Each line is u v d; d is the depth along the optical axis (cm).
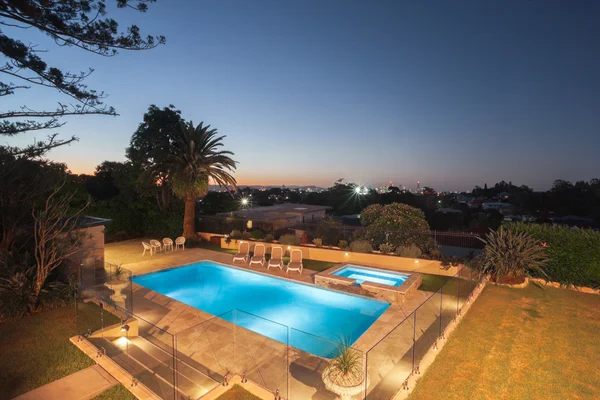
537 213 4703
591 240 1138
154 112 2622
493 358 689
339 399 521
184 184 2042
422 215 1878
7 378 611
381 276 1422
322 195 6506
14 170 1144
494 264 1250
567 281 1187
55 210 1022
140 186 2330
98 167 3192
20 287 932
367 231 1803
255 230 2105
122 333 669
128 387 586
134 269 1546
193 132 2097
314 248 1786
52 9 870
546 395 568
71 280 1045
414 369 629
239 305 1159
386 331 880
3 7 786
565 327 849
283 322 998
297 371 618
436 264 1459
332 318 1030
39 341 764
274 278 1448
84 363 668
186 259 1756
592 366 662
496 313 947
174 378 560
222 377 628
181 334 817
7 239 1088
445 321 826
